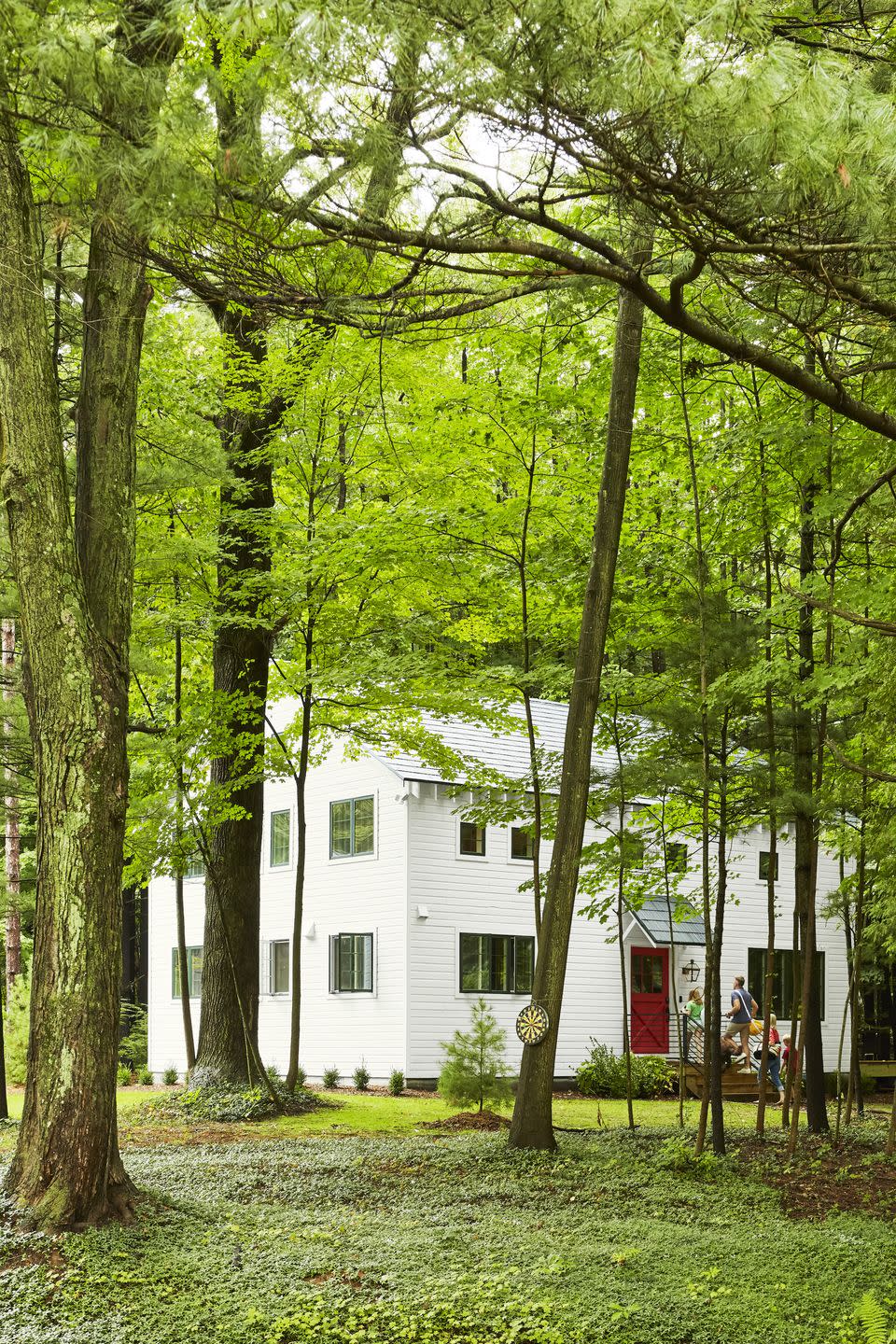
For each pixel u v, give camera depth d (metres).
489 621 17.09
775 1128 15.08
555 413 14.68
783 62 5.04
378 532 14.29
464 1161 11.18
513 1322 6.93
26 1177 8.12
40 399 8.38
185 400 16.58
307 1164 10.84
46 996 8.27
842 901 16.34
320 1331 6.76
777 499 13.73
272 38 5.05
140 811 15.58
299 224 6.37
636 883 15.73
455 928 23.08
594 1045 24.41
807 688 11.52
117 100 5.43
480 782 17.05
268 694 18.20
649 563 14.43
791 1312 7.44
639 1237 8.81
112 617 8.80
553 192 8.18
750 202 5.71
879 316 6.82
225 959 16.48
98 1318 6.75
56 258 9.79
